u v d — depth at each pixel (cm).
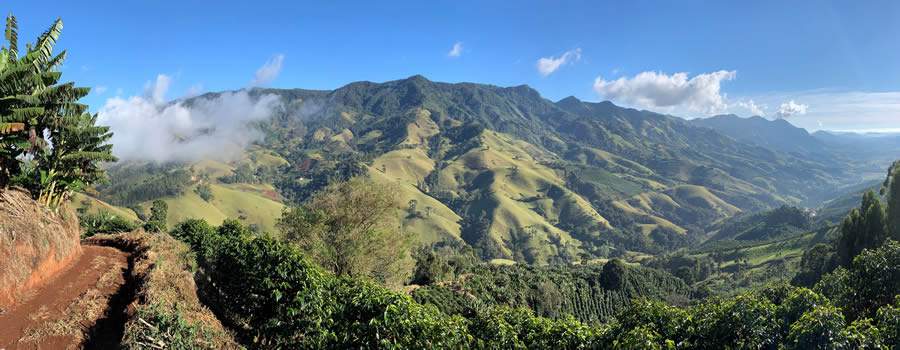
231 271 1792
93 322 1122
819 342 1080
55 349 966
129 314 1127
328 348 1235
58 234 1538
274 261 1540
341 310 1325
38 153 1636
